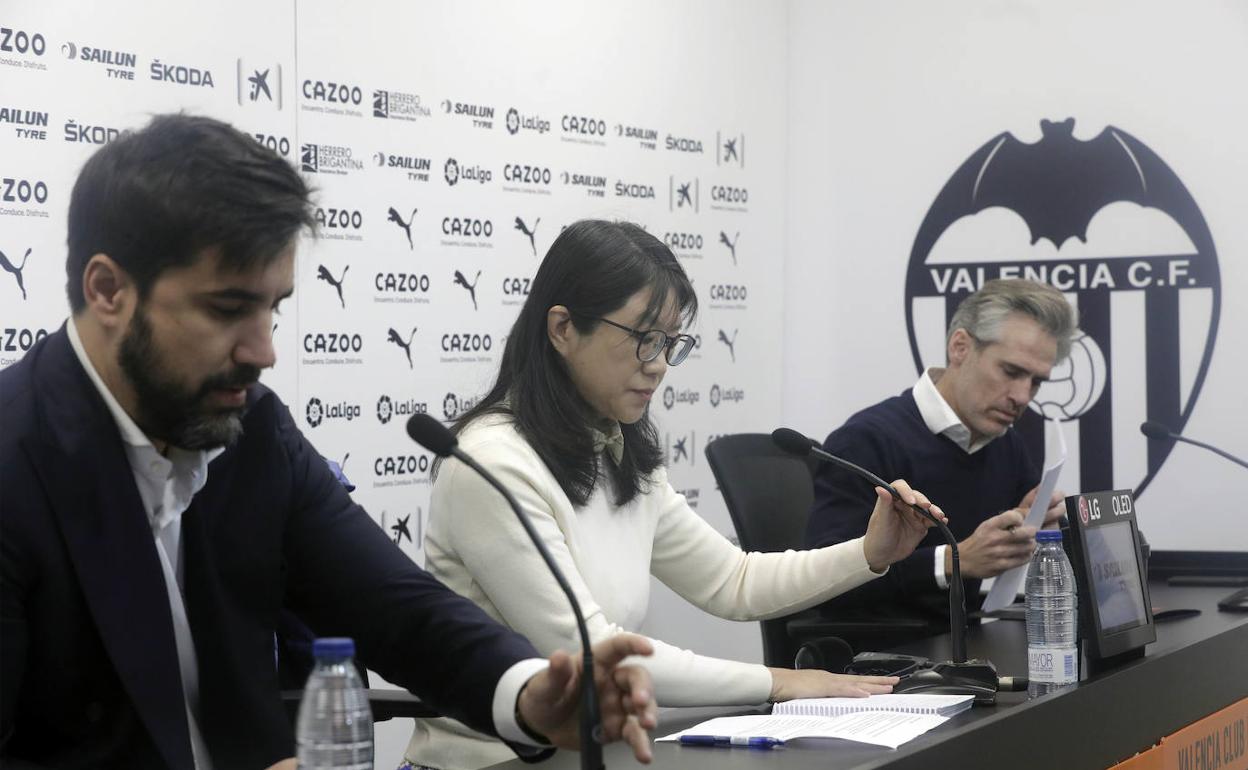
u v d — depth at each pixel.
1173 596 3.03
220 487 1.39
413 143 3.49
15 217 2.74
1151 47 4.16
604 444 2.08
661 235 4.22
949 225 4.44
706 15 4.34
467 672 1.38
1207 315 4.11
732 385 4.49
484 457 1.95
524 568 1.91
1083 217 4.26
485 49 3.67
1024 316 2.91
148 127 1.21
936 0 4.41
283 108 3.20
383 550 1.50
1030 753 1.77
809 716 1.78
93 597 1.26
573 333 2.02
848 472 2.92
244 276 1.18
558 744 1.32
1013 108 4.34
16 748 1.29
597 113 4.00
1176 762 2.20
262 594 1.42
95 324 1.26
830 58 4.58
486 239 3.68
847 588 2.22
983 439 3.04
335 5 3.30
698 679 1.86
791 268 4.66
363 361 3.38
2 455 1.24
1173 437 3.45
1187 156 4.13
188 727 1.32
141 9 2.93
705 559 2.29
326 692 1.17
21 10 2.73
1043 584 2.02
